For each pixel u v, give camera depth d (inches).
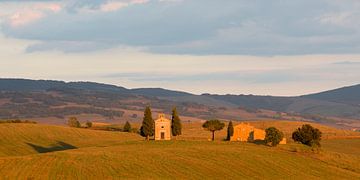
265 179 4490.7
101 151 5310.0
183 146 6067.9
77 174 4069.9
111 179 3939.5
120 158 4830.2
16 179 3784.5
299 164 5324.8
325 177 4830.2
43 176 3927.2
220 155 5305.1
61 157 4758.9
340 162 5782.5
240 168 4822.8
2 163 4365.2
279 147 6451.8
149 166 4549.7
